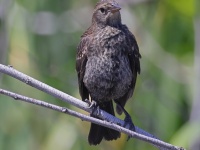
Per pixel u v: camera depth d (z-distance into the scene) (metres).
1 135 14.74
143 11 16.02
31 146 14.78
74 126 14.90
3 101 14.83
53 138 14.83
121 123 11.78
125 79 12.52
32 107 14.98
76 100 11.14
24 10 15.57
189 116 14.95
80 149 14.80
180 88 15.27
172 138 13.98
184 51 15.88
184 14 15.67
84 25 16.20
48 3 16.16
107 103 12.89
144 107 15.00
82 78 12.69
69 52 15.80
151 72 15.45
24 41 15.26
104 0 12.75
